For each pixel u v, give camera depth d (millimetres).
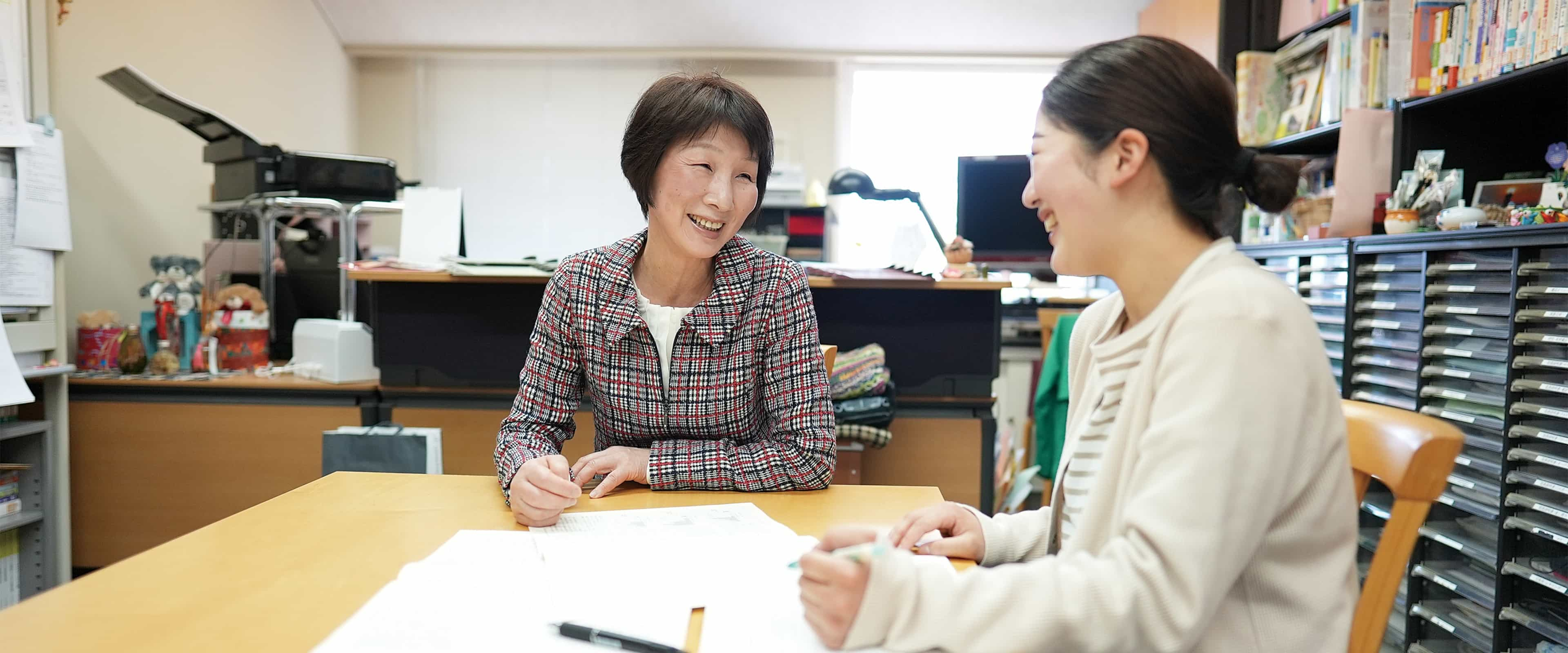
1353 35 2547
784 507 1125
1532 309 1754
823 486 1219
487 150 5477
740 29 5152
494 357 2604
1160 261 756
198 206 3619
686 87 1246
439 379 2605
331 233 3570
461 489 1183
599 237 5523
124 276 3359
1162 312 734
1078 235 772
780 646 685
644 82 5449
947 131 5441
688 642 700
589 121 5473
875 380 2318
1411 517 728
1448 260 1983
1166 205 746
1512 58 1931
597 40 5285
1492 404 1847
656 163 1244
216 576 824
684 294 1368
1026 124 5438
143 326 2998
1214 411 642
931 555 915
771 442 1252
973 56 5316
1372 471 790
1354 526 712
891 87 5445
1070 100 753
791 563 870
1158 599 622
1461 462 1938
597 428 1418
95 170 3229
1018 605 645
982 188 3801
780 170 4629
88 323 2846
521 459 1159
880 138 5449
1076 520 841
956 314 2543
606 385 1317
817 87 5441
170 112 3006
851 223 5406
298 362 2883
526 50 5355
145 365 2832
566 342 1331
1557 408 1702
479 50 5363
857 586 678
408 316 2596
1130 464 727
